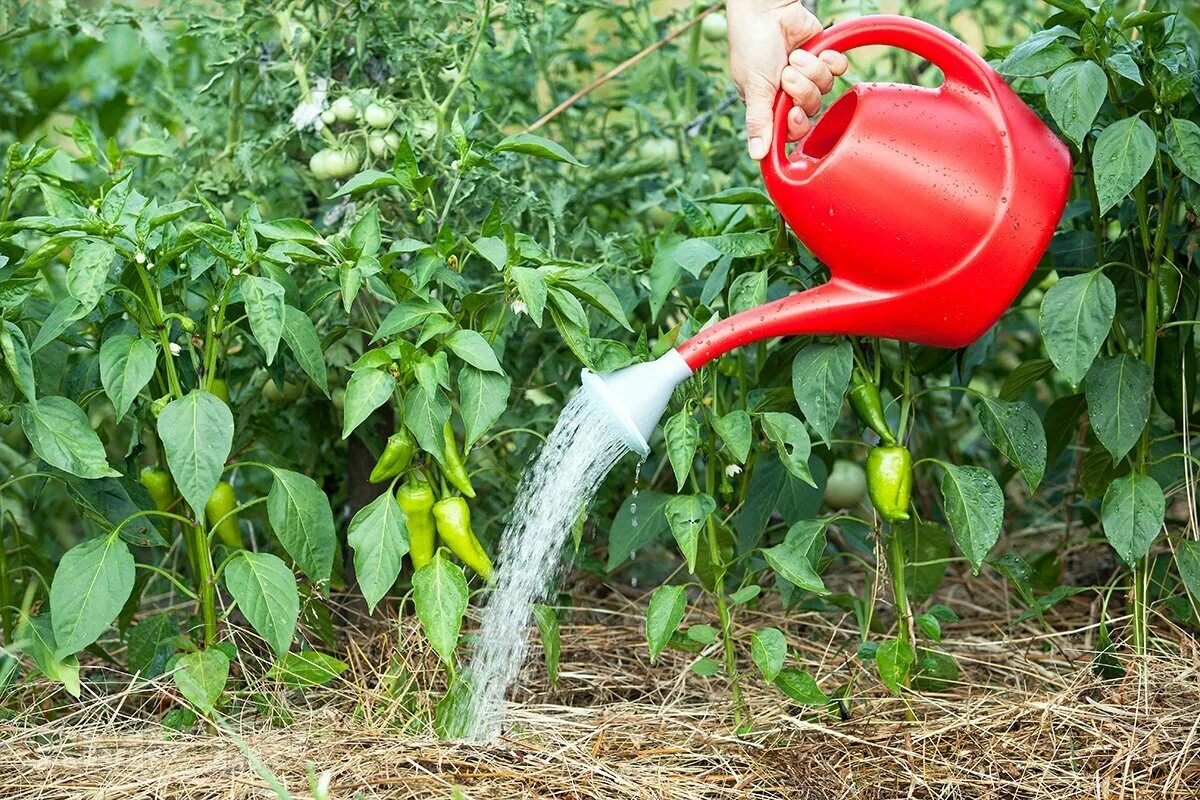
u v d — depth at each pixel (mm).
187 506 2068
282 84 2410
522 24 2340
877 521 2102
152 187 2490
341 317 2268
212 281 1949
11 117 3123
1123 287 2180
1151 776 1821
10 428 2725
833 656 2279
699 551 2076
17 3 2527
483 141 2299
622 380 1803
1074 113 1755
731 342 1834
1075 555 2814
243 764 1812
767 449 2223
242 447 2416
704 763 1894
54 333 1815
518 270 1793
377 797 1739
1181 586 2322
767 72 1832
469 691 1921
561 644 2350
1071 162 1854
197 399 1771
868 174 1762
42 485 2166
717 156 2857
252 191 2488
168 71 2701
